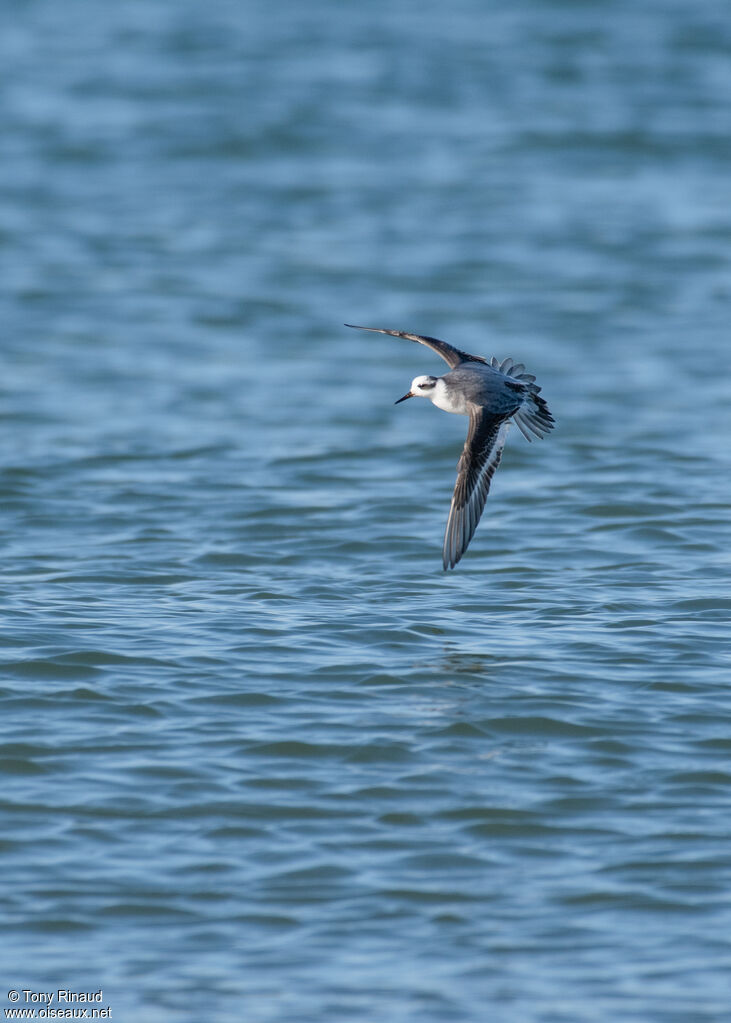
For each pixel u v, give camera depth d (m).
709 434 24.34
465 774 11.93
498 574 17.44
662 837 11.00
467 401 12.87
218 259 37.06
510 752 12.32
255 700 13.31
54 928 9.84
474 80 53.34
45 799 11.42
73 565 17.72
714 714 13.05
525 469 22.55
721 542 18.61
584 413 25.78
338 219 40.62
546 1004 9.09
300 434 24.78
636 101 51.00
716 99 51.25
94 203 41.78
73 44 58.00
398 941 9.77
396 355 30.30
